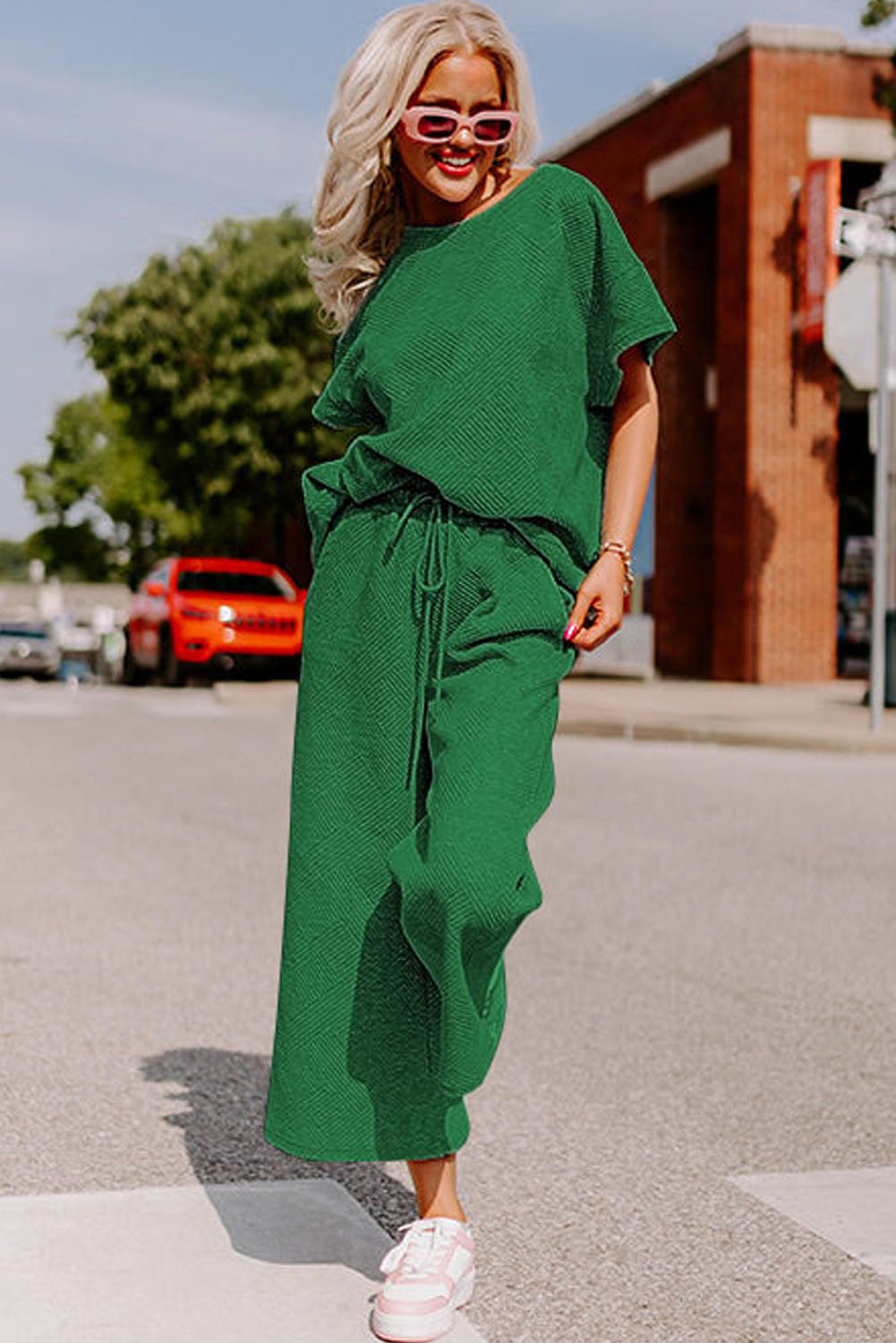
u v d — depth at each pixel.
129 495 56.12
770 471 22.75
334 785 2.79
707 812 9.59
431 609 2.74
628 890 7.17
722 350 23.33
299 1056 2.78
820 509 22.95
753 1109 4.08
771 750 13.39
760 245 22.66
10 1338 2.66
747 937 6.21
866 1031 4.86
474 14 2.78
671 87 24.59
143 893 6.97
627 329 2.77
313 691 2.83
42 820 9.09
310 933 2.78
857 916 6.61
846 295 15.63
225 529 33.16
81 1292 2.85
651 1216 3.32
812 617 22.92
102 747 13.38
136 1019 4.87
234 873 7.51
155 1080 4.23
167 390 31.22
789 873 7.60
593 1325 2.78
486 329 2.72
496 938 2.56
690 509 25.31
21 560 190.88
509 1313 2.83
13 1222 3.17
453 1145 2.79
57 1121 3.88
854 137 22.89
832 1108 4.09
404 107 2.75
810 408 22.83
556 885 7.28
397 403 2.75
